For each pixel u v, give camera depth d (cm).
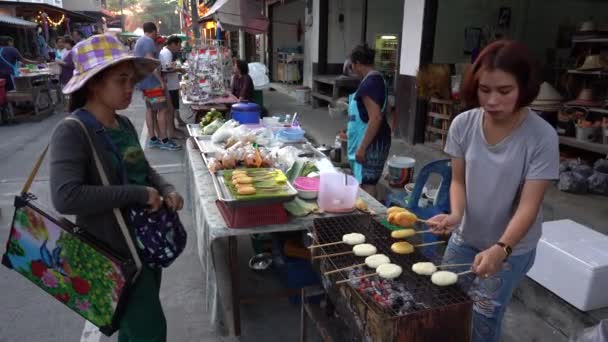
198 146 377
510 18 850
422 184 306
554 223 312
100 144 165
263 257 339
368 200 280
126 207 175
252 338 265
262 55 1814
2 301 303
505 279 183
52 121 1021
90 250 167
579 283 259
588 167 451
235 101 669
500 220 178
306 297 232
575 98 581
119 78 167
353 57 353
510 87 145
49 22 2116
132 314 183
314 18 1159
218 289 251
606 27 641
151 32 688
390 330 135
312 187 272
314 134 798
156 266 184
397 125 745
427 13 643
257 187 241
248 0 943
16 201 169
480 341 198
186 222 432
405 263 178
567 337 261
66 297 178
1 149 736
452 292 154
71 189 152
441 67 639
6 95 967
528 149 161
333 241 200
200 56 680
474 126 176
